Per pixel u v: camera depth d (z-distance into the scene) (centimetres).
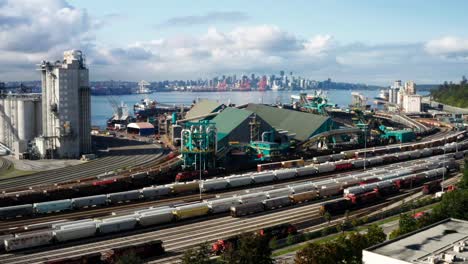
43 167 17300
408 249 6938
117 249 8406
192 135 16362
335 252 7625
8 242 8719
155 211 10644
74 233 9388
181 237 9875
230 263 7200
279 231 9881
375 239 8312
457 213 9694
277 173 15400
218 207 11444
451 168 17888
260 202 11838
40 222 10581
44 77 19425
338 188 13625
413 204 12138
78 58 19625
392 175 15512
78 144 19600
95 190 13212
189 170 16100
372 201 13088
